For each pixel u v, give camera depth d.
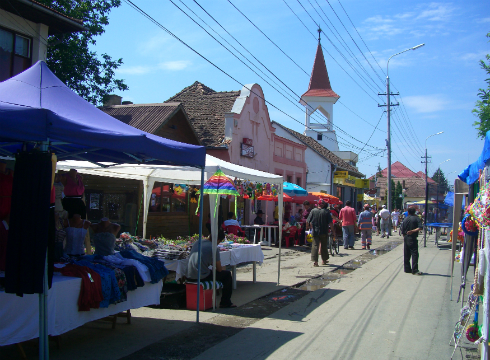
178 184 10.70
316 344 5.86
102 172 10.33
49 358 5.12
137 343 5.76
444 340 6.12
